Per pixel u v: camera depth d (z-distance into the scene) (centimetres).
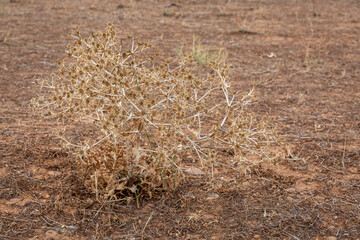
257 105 477
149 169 273
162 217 271
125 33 765
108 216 268
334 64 639
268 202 291
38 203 280
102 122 274
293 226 265
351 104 487
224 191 303
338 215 277
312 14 995
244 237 254
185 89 286
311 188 310
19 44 696
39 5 1027
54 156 343
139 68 285
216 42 741
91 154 295
